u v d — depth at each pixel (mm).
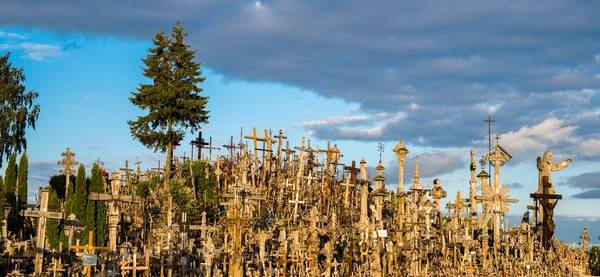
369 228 44344
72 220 34812
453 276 48938
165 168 56719
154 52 60000
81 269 32812
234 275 35156
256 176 55906
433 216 57656
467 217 62406
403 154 48219
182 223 42031
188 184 53438
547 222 60844
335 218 47312
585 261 63781
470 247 53531
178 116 58750
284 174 57469
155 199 48594
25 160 42031
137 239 41438
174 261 35875
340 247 45188
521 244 57031
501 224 60500
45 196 32875
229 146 57438
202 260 37156
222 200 50719
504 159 57344
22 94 60062
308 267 40469
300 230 43031
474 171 62625
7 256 32031
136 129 57906
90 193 37875
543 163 62719
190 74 59844
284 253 39469
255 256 39469
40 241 32406
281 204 52938
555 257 58562
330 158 59406
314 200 54406
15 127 58375
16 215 39719
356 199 57062
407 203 51875
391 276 43812
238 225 35562
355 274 42188
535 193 61250
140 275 34500
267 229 43625
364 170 45625
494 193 57219
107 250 34125
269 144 57281
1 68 59625
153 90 58438
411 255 46406
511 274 52531
